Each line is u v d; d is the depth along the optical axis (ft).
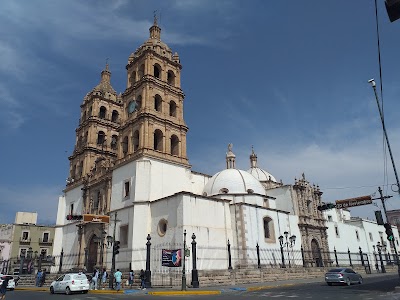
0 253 231.71
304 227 178.09
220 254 136.87
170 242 129.49
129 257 137.18
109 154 205.16
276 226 161.48
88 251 168.45
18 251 238.68
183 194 130.62
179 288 101.09
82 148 203.62
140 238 138.72
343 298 65.00
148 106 161.38
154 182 150.20
